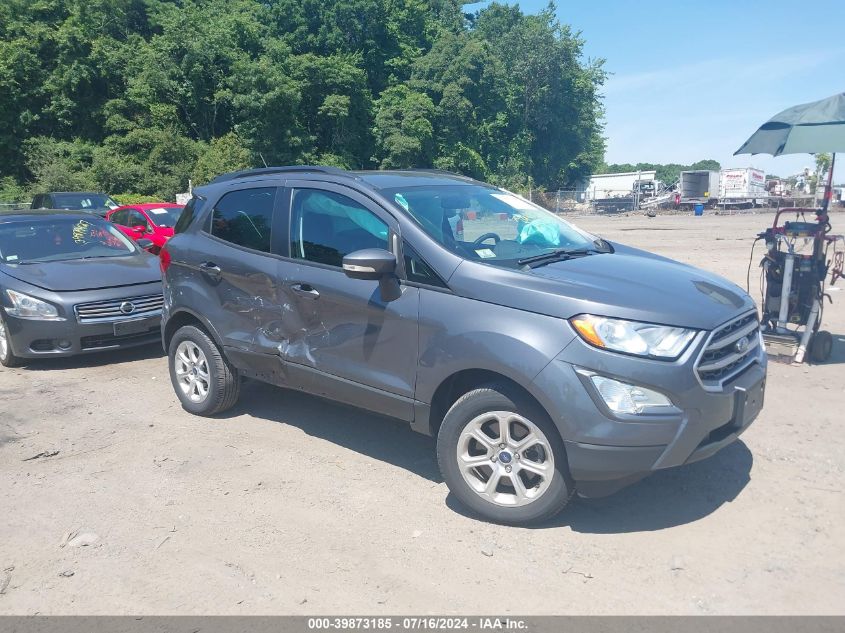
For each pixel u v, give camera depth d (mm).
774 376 6430
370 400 4328
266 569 3441
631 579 3307
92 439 5211
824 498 4055
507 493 3881
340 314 4422
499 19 67125
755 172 47969
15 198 40594
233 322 5164
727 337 3705
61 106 47094
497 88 60375
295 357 4715
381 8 58062
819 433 5027
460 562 3477
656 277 4035
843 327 8375
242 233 5164
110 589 3307
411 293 4059
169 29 49344
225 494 4250
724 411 3617
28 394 6391
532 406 3654
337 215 4582
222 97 47781
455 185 4965
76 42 47406
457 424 3871
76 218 8805
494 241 4426
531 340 3572
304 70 50219
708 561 3443
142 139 44406
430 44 65500
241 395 6148
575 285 3717
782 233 6855
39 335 7043
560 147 68000
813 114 6375
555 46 62812
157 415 5707
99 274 7539
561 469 3621
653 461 3475
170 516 3992
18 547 3707
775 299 7082
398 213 4254
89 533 3814
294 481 4414
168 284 5668
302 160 48312
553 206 53062
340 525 3861
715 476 4371
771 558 3455
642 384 3424
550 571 3383
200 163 43812
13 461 4832
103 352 7887
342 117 51438
